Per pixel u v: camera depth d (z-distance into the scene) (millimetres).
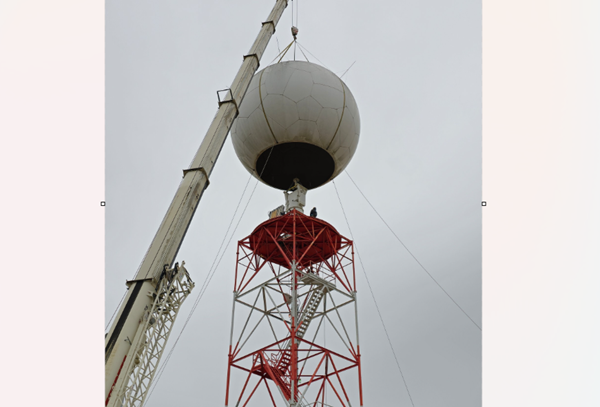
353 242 36531
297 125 36188
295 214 34906
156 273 20406
